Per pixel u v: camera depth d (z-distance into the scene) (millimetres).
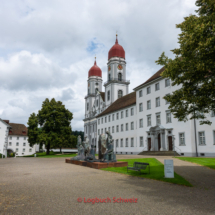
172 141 35969
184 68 12922
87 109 92812
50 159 32188
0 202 7191
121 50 74125
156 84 41031
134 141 47969
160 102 39500
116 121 57531
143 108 44812
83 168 17766
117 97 70812
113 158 18438
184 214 5992
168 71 13617
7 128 68500
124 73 73188
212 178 11812
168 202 7164
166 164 12086
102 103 77125
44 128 50750
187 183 10266
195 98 12797
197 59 11797
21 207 6621
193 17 13336
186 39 12797
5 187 9711
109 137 18625
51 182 10922
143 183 10633
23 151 91188
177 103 14891
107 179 11883
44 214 5988
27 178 12359
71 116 53500
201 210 6332
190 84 13227
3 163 24516
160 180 11398
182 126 34219
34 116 52156
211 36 11508
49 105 51969
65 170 16375
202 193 8469
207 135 30547
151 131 40531
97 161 19422
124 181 11211
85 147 22578
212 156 29500
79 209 6418
